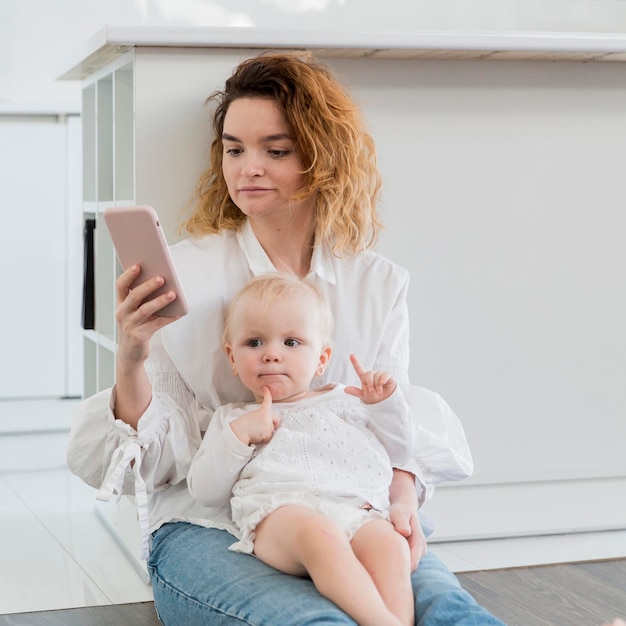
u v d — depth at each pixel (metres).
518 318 2.03
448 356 2.00
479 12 3.69
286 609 1.26
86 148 2.34
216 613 1.33
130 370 1.41
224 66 1.76
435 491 2.05
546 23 3.71
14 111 2.98
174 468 1.54
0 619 1.69
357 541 1.37
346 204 1.63
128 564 1.96
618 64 2.03
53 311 3.07
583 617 1.70
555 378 2.06
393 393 1.47
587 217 2.05
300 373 1.52
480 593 1.80
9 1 3.44
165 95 1.75
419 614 1.34
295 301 1.52
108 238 2.20
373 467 1.47
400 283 1.67
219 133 1.71
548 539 2.10
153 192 1.76
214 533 1.47
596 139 2.04
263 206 1.59
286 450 1.45
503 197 1.99
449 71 1.93
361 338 1.65
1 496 2.43
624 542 2.08
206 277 1.61
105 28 1.71
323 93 1.61
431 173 1.95
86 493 2.47
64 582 1.86
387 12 3.63
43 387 3.08
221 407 1.55
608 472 2.12
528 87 1.98
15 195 3.02
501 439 2.05
